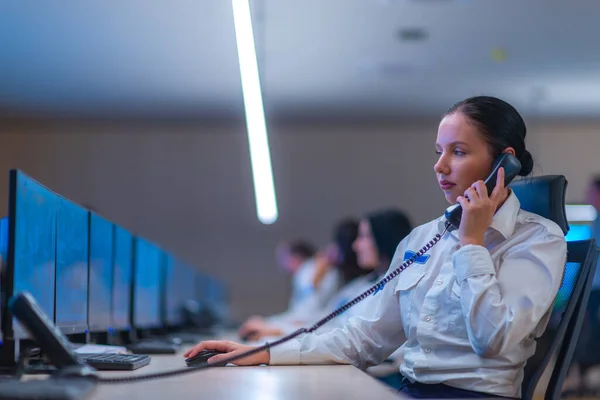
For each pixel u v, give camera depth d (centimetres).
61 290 223
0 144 1006
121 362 205
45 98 868
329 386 167
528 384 189
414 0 588
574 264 199
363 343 221
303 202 1019
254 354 214
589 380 577
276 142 1022
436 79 798
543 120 984
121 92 843
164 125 1015
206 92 840
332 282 624
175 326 529
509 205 195
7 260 179
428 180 1014
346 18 623
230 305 1014
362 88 830
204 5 586
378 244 388
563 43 688
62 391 132
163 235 1017
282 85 816
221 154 1023
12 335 179
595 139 1005
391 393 156
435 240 209
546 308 181
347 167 1020
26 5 591
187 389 161
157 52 700
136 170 1016
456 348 192
